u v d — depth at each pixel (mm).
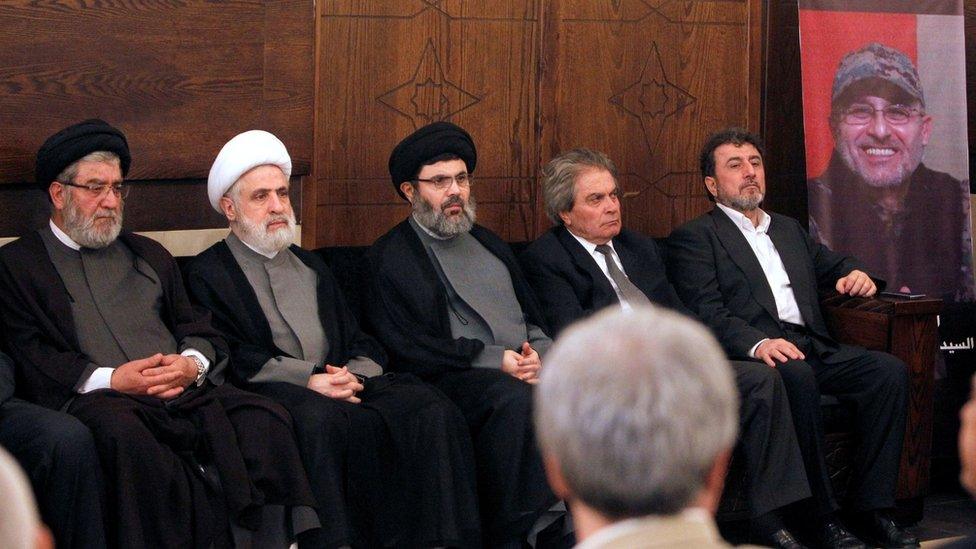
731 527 5156
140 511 3658
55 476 3561
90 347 4066
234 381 4320
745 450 4688
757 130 6121
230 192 4488
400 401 4223
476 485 4242
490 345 4754
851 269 5477
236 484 3824
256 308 4426
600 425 1385
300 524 3889
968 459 1708
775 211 6211
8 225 4434
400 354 4637
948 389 6102
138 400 3865
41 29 4367
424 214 4820
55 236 4172
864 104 5766
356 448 4105
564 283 5086
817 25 5691
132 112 4621
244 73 4898
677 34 5926
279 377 4297
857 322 5242
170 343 4246
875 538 5000
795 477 4645
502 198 5691
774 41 6125
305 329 4492
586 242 5195
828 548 4789
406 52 5430
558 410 1416
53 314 4031
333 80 5309
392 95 5430
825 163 5738
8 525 1188
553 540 4297
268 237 4449
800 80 6191
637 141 5918
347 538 3955
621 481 1386
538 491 4242
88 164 4113
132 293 4238
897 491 5102
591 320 1493
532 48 5656
